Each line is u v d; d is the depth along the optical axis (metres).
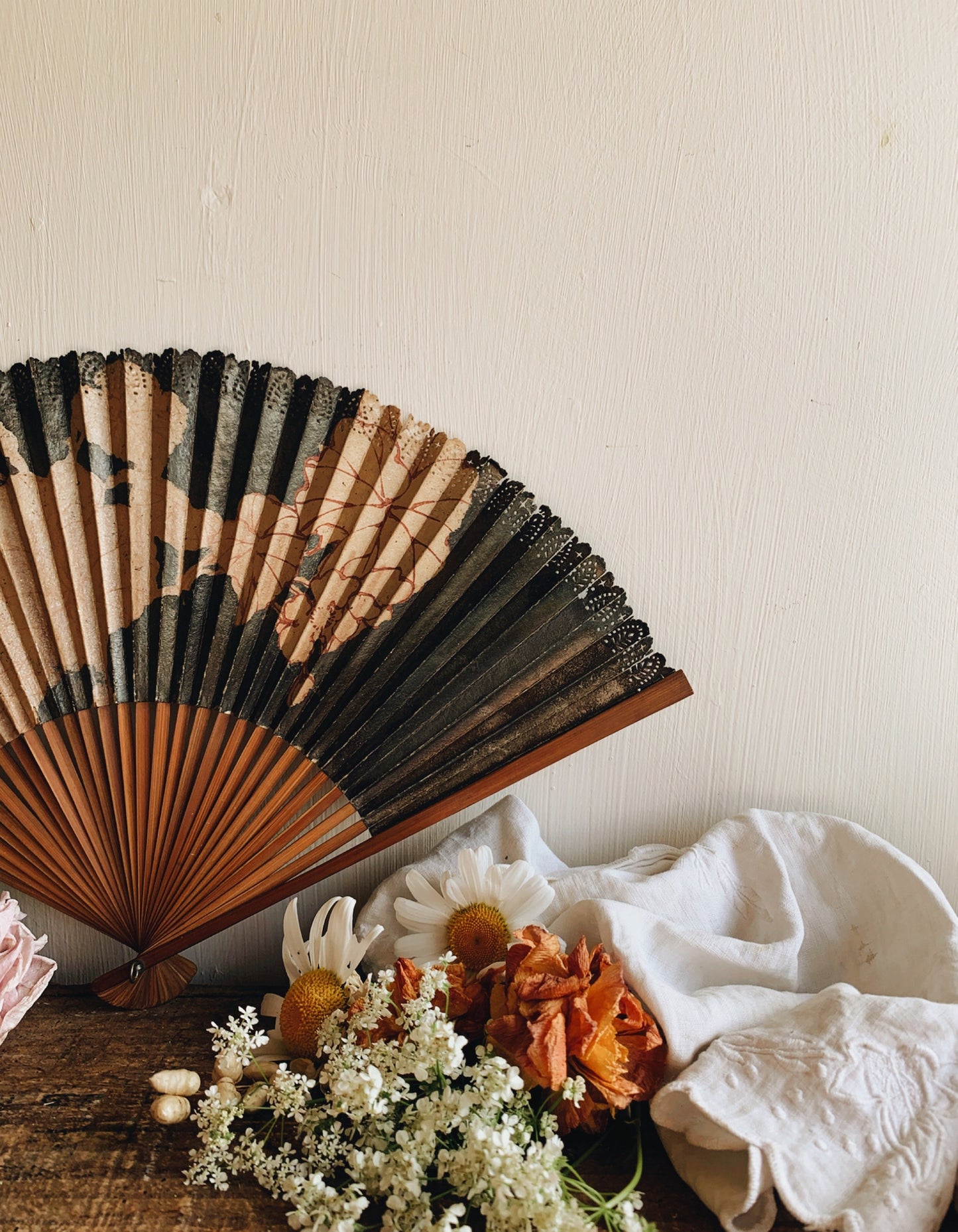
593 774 0.47
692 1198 0.37
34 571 0.44
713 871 0.44
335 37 0.44
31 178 0.44
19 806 0.44
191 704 0.44
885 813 0.48
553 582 0.45
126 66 0.44
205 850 0.44
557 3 0.44
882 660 0.47
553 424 0.46
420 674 0.44
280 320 0.45
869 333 0.46
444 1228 0.34
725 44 0.44
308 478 0.45
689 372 0.46
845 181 0.45
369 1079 0.36
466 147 0.45
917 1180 0.36
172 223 0.45
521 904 0.42
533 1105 0.39
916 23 0.44
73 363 0.44
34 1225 0.36
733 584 0.47
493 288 0.45
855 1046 0.37
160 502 0.44
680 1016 0.39
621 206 0.45
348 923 0.42
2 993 0.42
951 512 0.46
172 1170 0.38
